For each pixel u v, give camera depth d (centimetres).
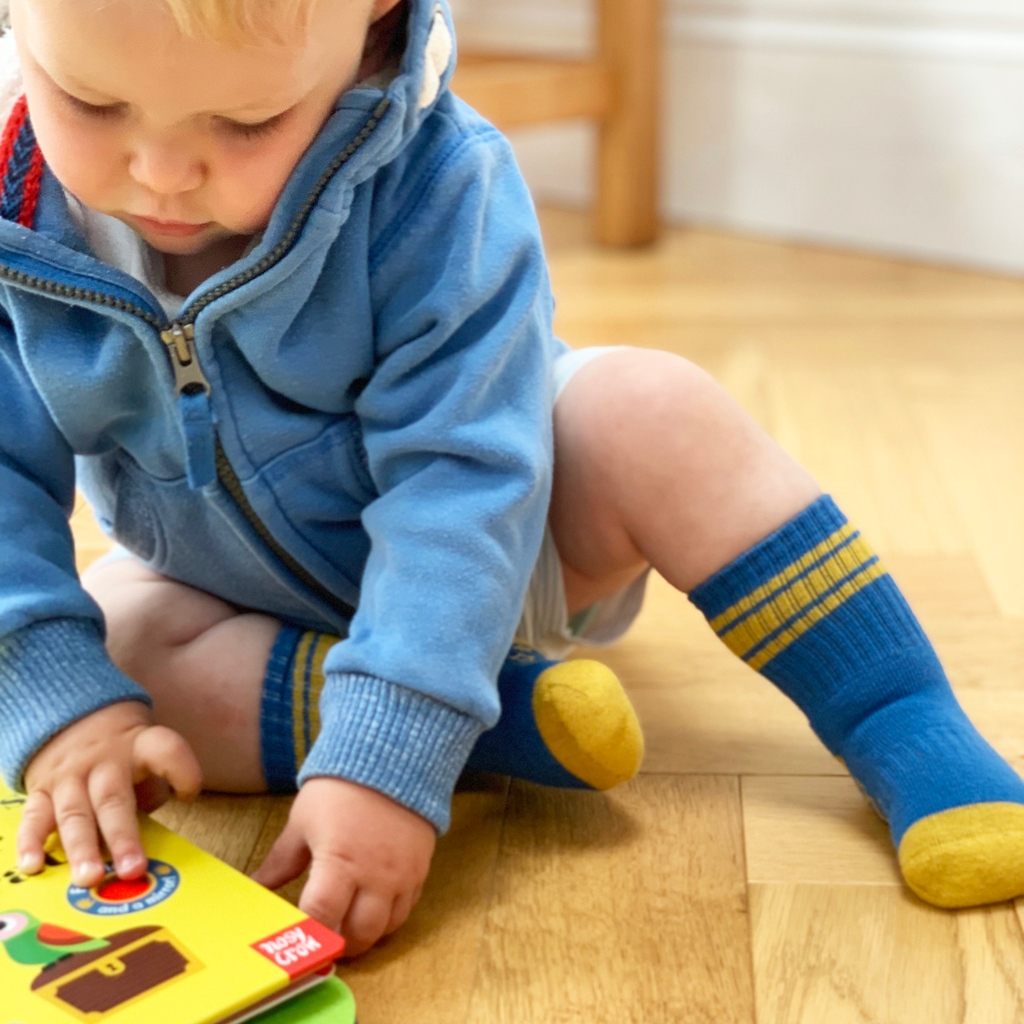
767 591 75
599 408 77
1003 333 171
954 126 198
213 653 79
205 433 72
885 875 71
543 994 63
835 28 205
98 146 62
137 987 56
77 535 112
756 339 169
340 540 79
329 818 65
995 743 83
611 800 79
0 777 72
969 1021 61
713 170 224
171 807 79
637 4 205
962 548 113
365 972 64
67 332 73
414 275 72
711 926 67
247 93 59
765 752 84
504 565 70
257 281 68
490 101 195
